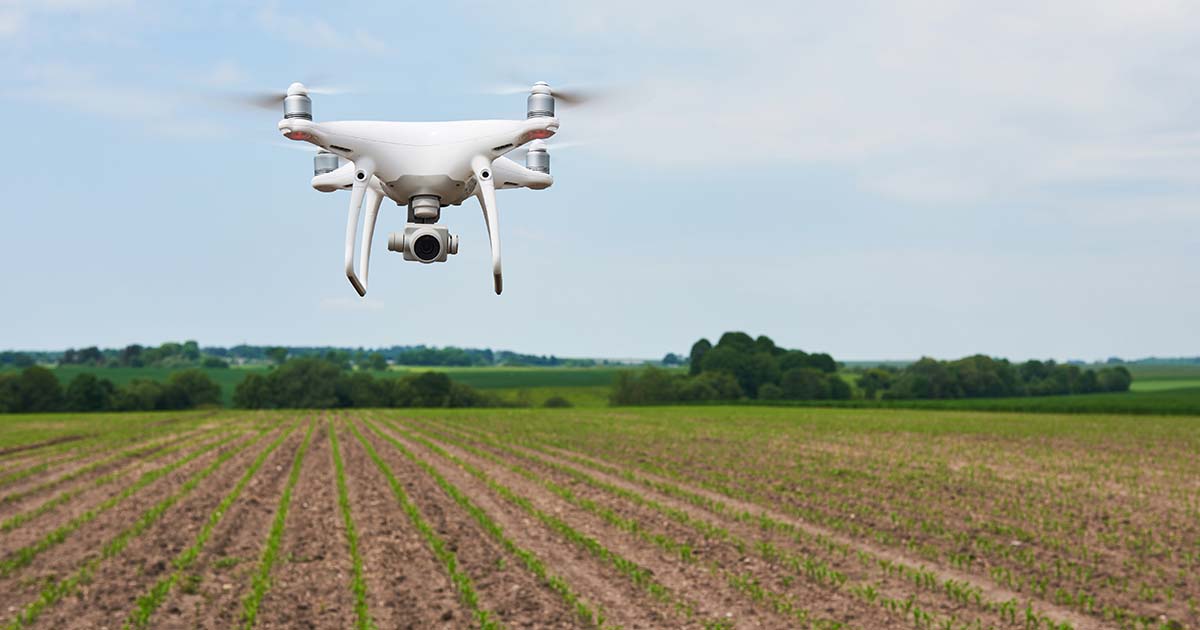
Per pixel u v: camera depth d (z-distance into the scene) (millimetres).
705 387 117562
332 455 37125
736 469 30703
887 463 32656
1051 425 54375
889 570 15305
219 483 27578
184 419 77438
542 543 17609
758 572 15180
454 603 13461
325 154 4930
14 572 15531
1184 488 25703
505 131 4523
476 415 77750
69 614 12977
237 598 13844
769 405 95500
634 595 13797
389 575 15172
